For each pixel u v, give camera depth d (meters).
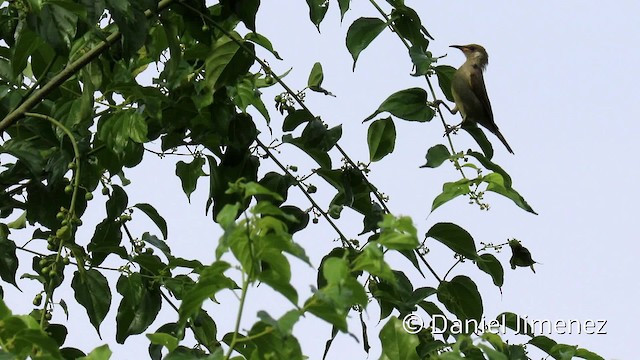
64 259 8.58
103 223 9.56
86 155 8.91
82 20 8.10
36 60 9.30
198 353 8.08
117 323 9.37
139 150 9.43
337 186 9.77
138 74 10.11
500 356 6.00
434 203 7.73
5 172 9.55
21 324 5.39
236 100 9.19
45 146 9.33
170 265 9.15
